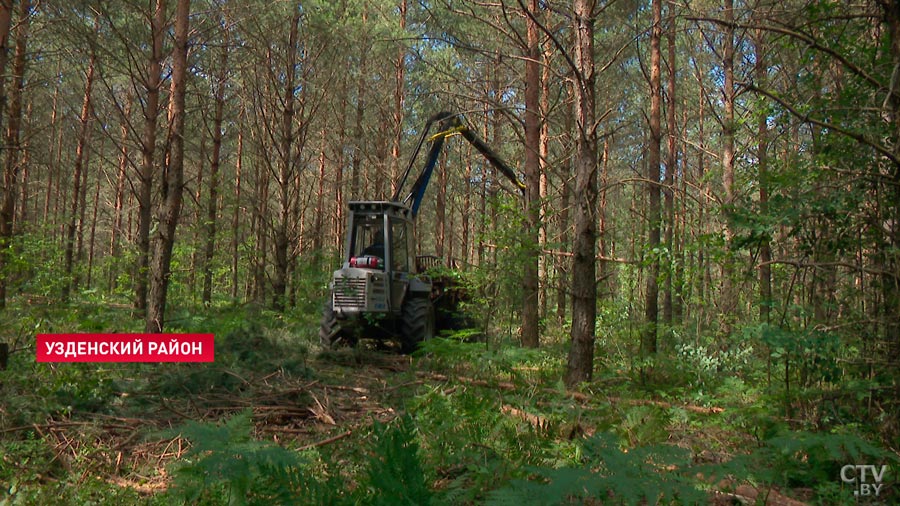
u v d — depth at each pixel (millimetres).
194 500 3242
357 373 8086
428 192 23547
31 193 26688
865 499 3510
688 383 6957
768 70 6695
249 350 8211
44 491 3670
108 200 30375
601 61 11945
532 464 3730
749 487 3471
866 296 4660
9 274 10797
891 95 4457
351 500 2502
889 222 4777
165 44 13141
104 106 19000
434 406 4766
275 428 5078
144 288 13359
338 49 15047
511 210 9188
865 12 4848
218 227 17125
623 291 11250
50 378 5727
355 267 10102
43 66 16656
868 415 4258
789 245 5363
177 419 5324
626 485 2285
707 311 8508
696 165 18828
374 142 20344
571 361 6648
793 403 4797
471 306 11078
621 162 19484
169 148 9023
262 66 15211
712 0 10875
